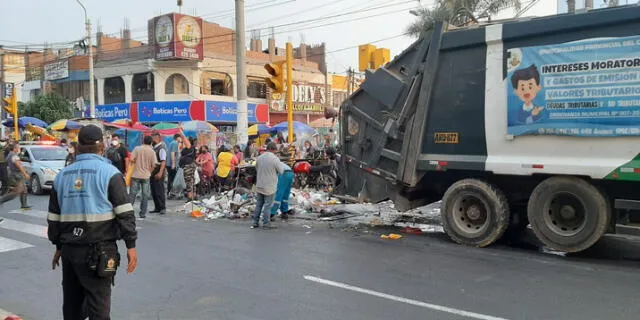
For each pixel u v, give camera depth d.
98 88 37.53
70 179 3.82
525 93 7.71
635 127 6.81
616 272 6.64
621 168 6.91
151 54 34.69
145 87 35.53
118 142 13.95
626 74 6.86
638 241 8.52
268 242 8.77
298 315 5.23
